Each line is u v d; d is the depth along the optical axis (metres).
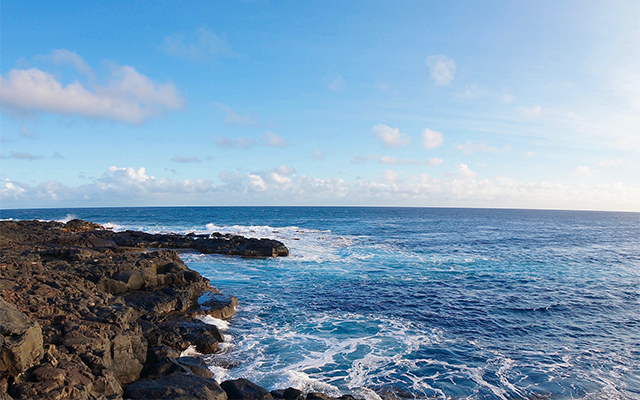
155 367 11.82
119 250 39.00
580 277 30.27
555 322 19.88
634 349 16.64
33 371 8.44
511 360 15.30
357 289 25.73
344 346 16.23
